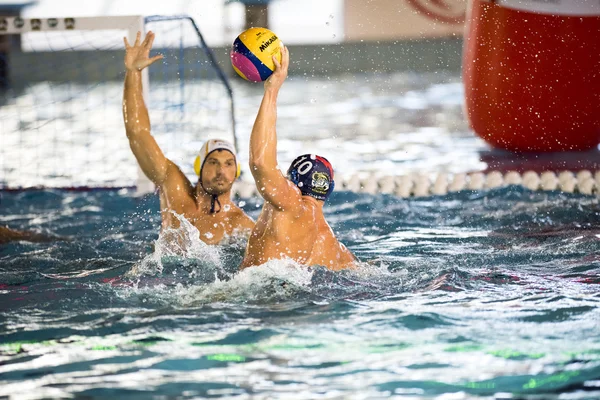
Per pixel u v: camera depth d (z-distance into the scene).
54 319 12.43
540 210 21.66
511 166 28.08
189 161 27.97
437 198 24.11
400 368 10.16
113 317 12.45
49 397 9.50
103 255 17.41
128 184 26.58
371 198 24.41
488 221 20.64
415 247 17.84
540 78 28.84
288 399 9.29
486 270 15.30
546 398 9.23
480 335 11.30
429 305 12.80
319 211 14.88
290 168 15.06
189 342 11.24
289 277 14.00
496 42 29.34
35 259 17.00
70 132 38.78
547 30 28.45
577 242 17.72
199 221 17.42
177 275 15.03
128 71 17.11
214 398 9.37
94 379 10.01
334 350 10.80
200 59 48.22
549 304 12.74
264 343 11.12
